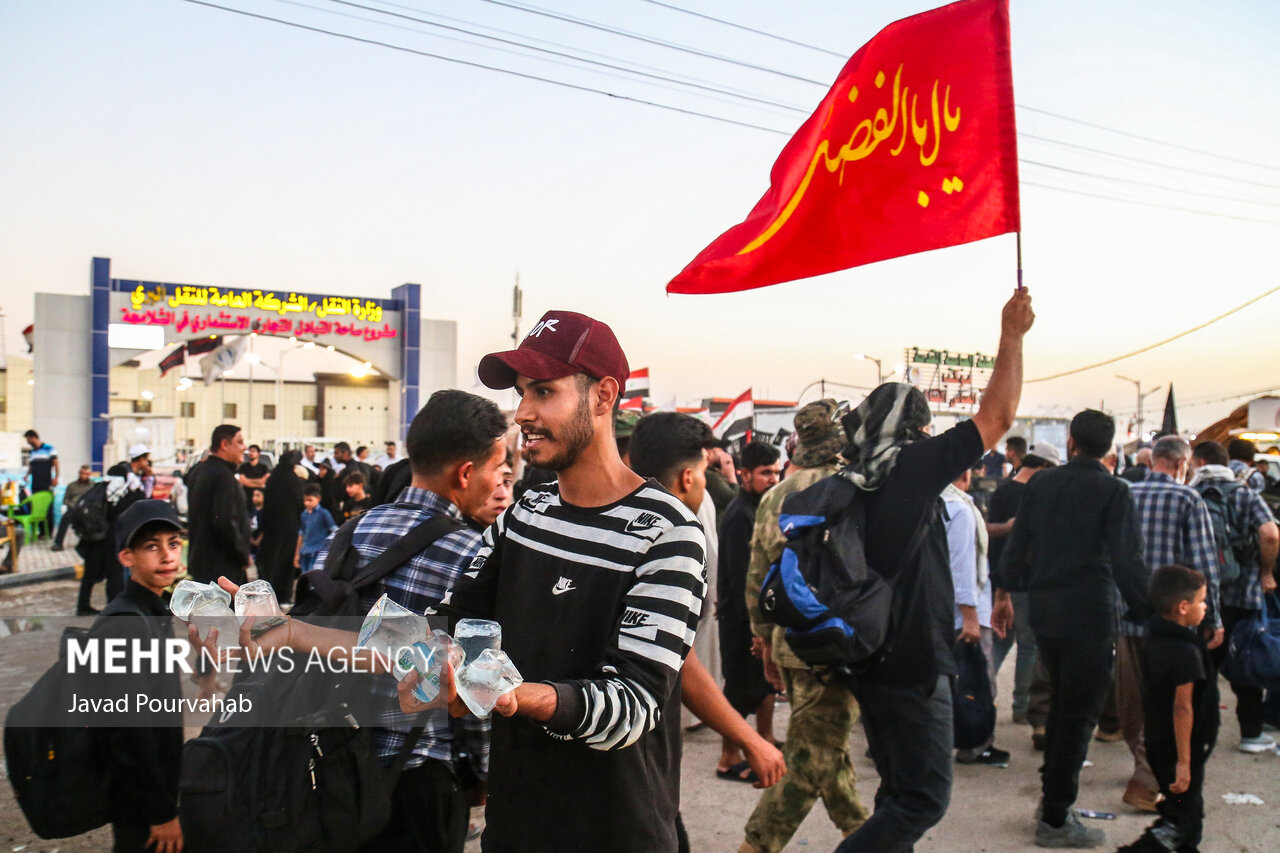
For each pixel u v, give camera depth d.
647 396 17.98
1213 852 4.06
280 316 31.28
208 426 58.38
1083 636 4.01
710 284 3.51
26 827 4.16
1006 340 3.13
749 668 4.89
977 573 5.16
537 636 1.77
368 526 2.38
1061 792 4.06
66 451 28.77
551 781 1.75
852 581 2.91
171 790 2.68
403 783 2.13
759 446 5.00
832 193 3.43
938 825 4.35
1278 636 5.34
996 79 3.30
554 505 1.87
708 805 4.56
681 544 1.70
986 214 3.27
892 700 2.98
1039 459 6.61
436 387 34.09
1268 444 18.06
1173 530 4.86
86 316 29.00
